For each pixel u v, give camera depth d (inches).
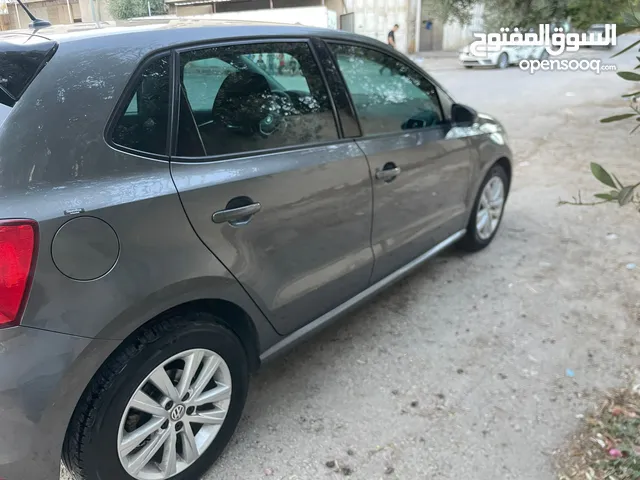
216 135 89.1
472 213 165.6
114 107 76.5
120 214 73.1
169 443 84.3
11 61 73.9
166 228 77.9
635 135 323.3
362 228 115.3
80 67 75.4
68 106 72.7
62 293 68.0
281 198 94.8
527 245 181.3
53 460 71.5
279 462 95.0
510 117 404.5
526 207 217.3
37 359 66.7
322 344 129.8
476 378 115.7
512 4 320.5
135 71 79.7
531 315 139.3
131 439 78.9
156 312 77.8
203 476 92.0
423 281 159.2
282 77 102.8
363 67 121.3
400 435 100.6
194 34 89.6
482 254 175.8
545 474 90.9
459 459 94.7
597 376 114.7
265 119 97.4
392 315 141.6
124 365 75.2
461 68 826.8
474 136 153.8
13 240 64.4
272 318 98.8
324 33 113.3
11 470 68.9
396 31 1131.3
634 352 122.3
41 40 79.4
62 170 70.7
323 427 103.0
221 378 90.9
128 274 73.6
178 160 82.7
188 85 86.4
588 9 253.3
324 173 103.3
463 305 145.2
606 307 141.3
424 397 110.4
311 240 102.6
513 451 95.9
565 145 310.3
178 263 79.0
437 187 139.5
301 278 102.6
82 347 69.7
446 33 1157.1
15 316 65.0
